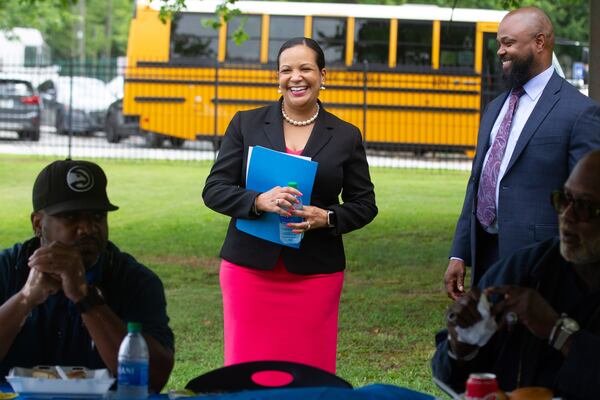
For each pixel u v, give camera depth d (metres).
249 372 5.00
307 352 6.95
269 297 6.96
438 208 20.78
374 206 7.19
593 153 4.73
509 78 7.32
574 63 32.88
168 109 31.58
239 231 7.04
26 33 47.47
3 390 4.89
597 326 4.87
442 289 13.88
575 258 4.73
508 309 4.78
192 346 10.91
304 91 7.03
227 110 31.38
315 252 6.96
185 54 31.62
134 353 4.80
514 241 7.16
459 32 31.20
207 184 7.12
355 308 12.64
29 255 5.56
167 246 16.78
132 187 23.36
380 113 30.81
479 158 7.50
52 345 5.41
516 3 16.38
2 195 22.25
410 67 30.50
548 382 4.92
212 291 13.73
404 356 10.55
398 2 44.34
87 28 73.50
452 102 30.56
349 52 31.53
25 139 34.38
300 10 31.62
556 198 4.77
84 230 5.33
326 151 7.04
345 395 4.50
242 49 31.61
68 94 35.44
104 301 5.27
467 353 4.94
